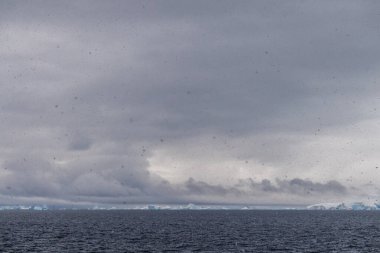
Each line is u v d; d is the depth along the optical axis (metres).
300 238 123.12
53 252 86.94
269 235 134.25
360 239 120.19
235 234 138.38
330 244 105.81
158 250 92.31
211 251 91.31
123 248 95.31
